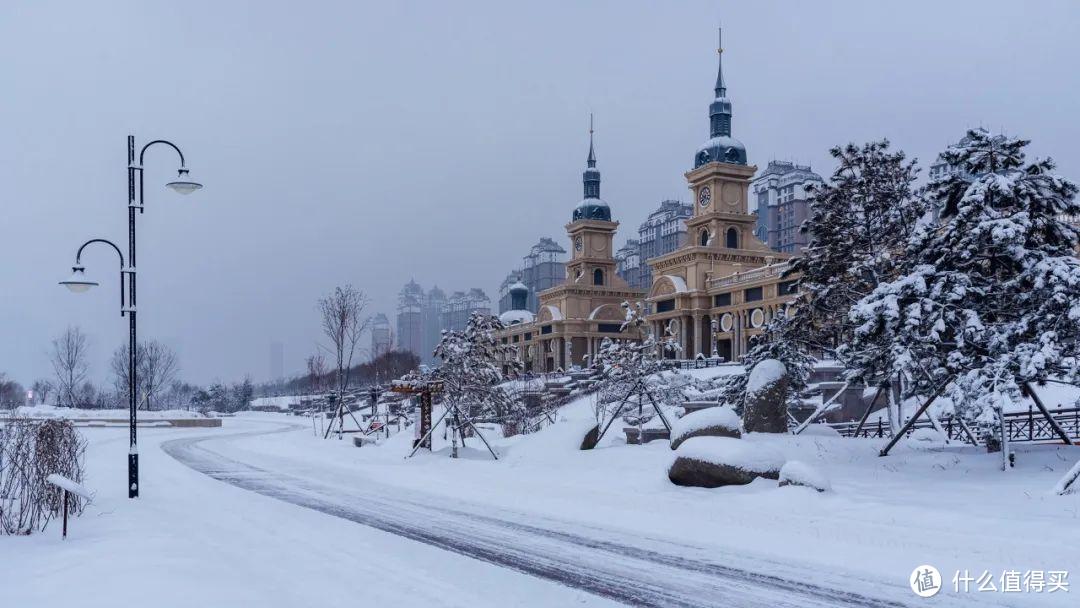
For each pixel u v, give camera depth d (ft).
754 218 298.35
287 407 369.09
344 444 134.41
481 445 111.65
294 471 88.02
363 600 31.65
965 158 74.79
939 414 79.56
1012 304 71.26
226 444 139.13
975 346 69.05
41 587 31.78
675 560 38.65
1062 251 69.87
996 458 71.15
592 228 379.14
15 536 44.42
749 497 55.93
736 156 302.86
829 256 98.27
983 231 68.95
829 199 98.58
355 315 189.47
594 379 196.54
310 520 52.19
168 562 36.47
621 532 46.39
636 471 74.59
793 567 36.55
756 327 257.75
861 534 42.80
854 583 33.53
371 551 41.63
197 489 70.79
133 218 65.00
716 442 63.36
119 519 51.52
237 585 32.83
